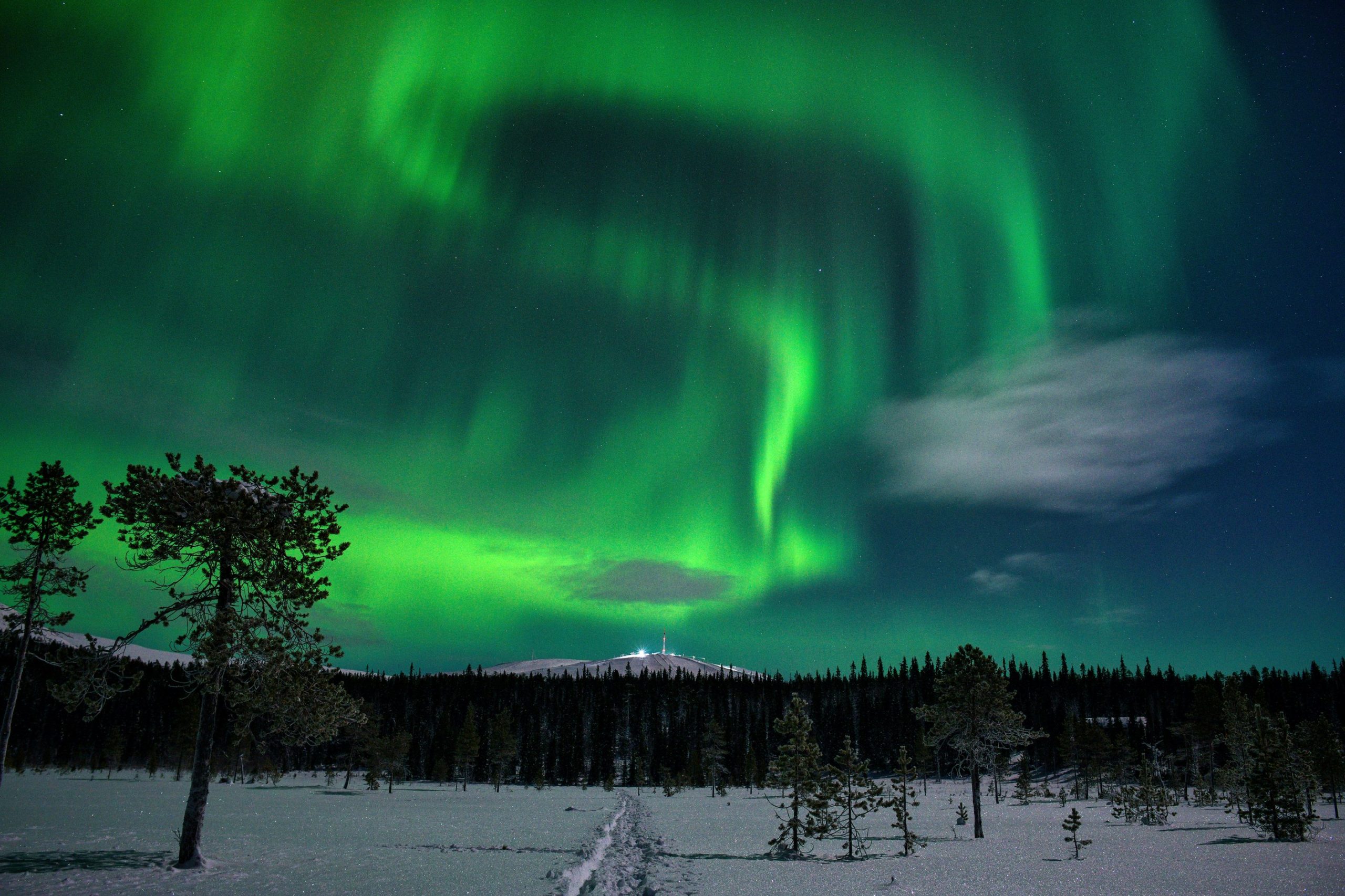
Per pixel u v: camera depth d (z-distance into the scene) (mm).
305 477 23312
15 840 26328
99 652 20750
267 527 21812
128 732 118750
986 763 42250
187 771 103312
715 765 115875
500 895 17781
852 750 30156
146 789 68750
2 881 18125
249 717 22016
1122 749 89062
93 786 71125
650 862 26328
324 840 30625
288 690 21500
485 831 37500
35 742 114312
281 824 39031
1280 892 19469
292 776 111875
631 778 129875
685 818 51844
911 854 28656
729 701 171375
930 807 65250
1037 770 112812
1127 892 19312
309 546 22750
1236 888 20156
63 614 28688
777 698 171375
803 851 29844
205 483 22031
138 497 21250
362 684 167750
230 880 19109
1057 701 144625
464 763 107125
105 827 32031
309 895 17297
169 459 21906
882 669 185625
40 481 28734
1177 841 33344
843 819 49750
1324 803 57281
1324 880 21484
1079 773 100000
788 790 102188
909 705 146250
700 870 23969
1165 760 88312
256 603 22438
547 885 19469
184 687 21516
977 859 26984
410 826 39875
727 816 54125
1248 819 41312
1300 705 116812
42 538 28578
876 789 29625
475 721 145750
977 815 37281
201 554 22109
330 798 70000
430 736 146375
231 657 20719
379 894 17547
